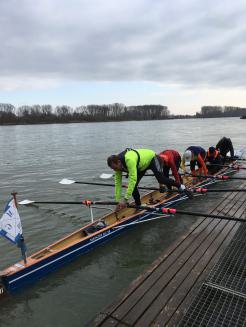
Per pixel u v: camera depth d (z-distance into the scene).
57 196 13.73
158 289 5.26
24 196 13.85
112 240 9.02
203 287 5.38
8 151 32.66
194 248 6.73
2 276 6.39
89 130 78.38
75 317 5.87
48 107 173.62
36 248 8.62
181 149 32.16
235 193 11.11
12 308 6.14
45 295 6.51
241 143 35.97
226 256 6.43
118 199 8.82
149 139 45.53
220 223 8.19
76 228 9.96
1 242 8.93
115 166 8.08
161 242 8.94
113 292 6.62
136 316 4.63
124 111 189.25
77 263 7.77
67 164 23.05
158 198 11.81
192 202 12.49
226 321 4.64
